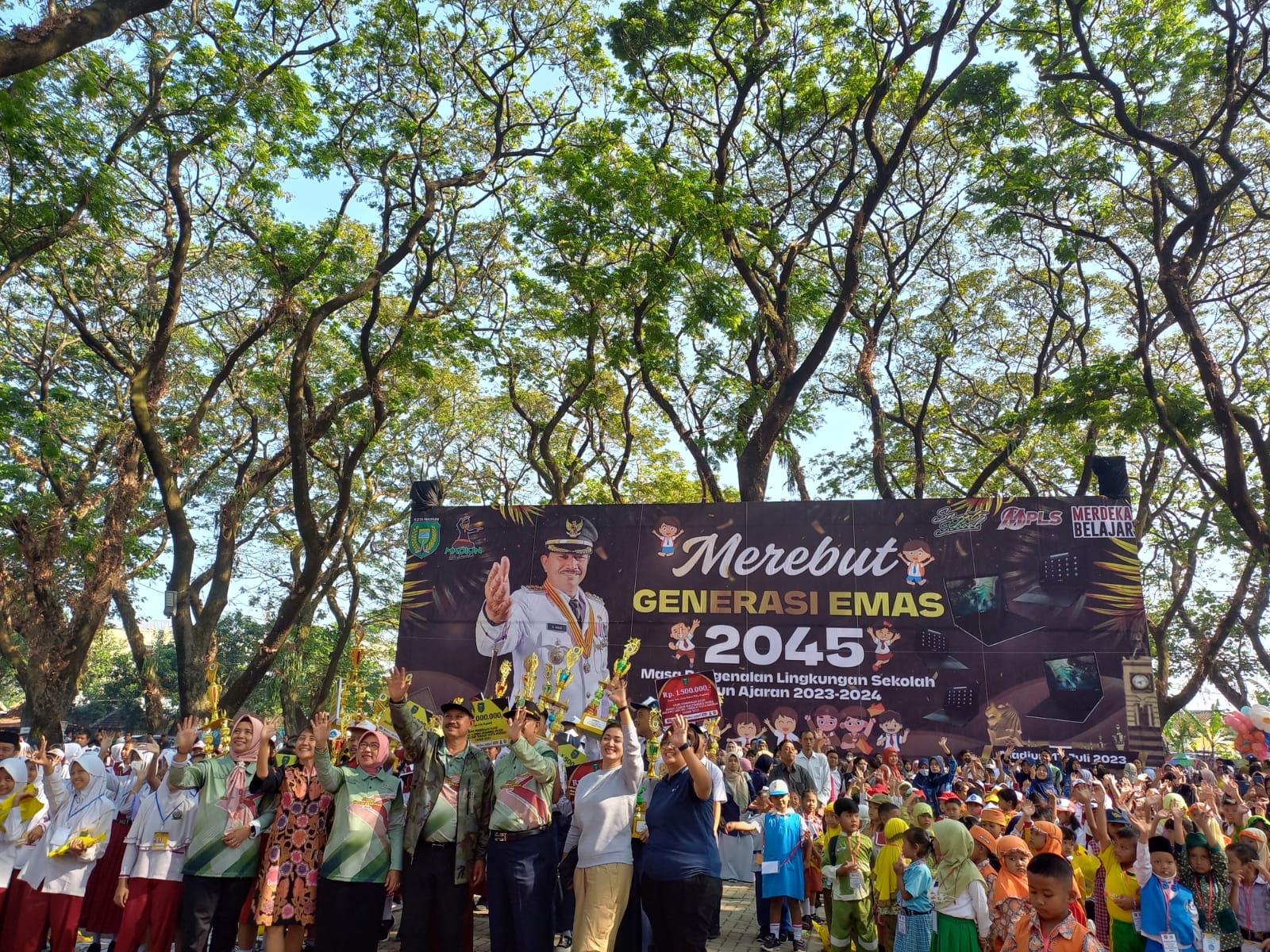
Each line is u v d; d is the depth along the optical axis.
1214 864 7.50
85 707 58.75
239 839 7.70
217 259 27.56
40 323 27.55
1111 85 21.23
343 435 28.44
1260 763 15.48
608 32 23.20
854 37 23.61
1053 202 24.05
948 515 20.42
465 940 7.19
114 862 9.66
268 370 28.05
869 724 19.62
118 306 25.66
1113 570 19.41
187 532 23.38
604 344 25.67
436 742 7.46
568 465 34.50
